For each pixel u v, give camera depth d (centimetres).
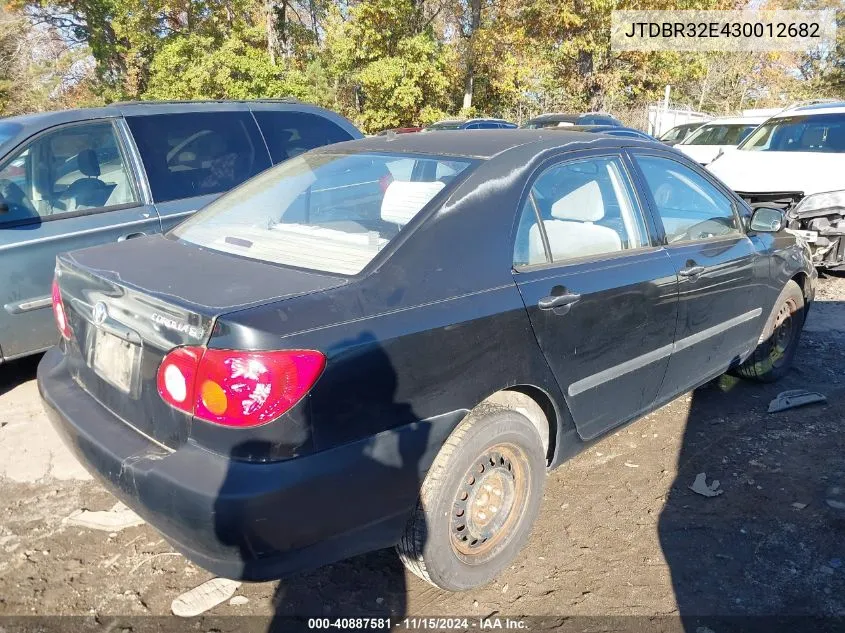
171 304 214
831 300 669
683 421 408
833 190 676
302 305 211
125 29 2506
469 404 241
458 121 1566
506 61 2498
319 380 204
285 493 199
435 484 236
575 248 296
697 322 355
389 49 2373
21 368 489
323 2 2855
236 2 2522
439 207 253
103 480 232
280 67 2386
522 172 281
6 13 2594
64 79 2834
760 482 340
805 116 840
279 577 209
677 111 2798
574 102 2634
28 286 423
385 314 222
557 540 295
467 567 257
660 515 313
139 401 228
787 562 280
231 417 198
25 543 288
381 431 218
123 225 459
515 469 270
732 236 394
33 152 439
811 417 412
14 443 374
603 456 367
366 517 220
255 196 320
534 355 263
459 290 243
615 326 299
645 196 336
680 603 257
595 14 2362
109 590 262
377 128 2381
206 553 205
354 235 256
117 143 475
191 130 512
